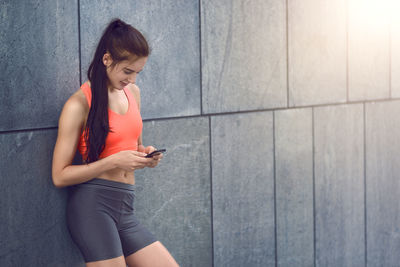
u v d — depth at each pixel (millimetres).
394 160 5258
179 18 3561
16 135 2764
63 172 2592
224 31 3822
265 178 4207
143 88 3414
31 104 2826
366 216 5051
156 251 2902
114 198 2754
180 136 3648
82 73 3080
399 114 5250
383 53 5027
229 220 4016
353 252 4969
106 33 2596
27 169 2832
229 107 3916
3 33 2678
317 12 4414
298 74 4332
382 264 5254
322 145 4594
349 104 4777
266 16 4066
